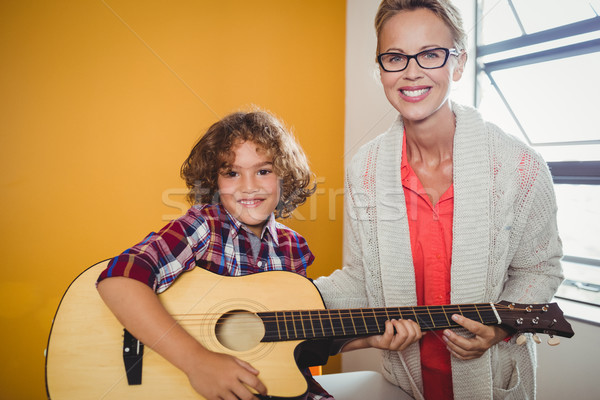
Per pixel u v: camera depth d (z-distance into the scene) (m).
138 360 0.93
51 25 1.83
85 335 0.95
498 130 1.09
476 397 1.07
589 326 1.41
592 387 1.40
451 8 1.01
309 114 2.28
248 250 1.21
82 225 1.90
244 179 1.21
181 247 1.05
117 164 1.94
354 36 2.26
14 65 1.79
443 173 1.13
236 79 2.12
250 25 2.13
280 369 0.95
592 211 1.65
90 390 0.90
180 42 2.01
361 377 1.33
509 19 1.81
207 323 0.99
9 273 1.83
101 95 1.90
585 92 1.65
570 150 1.74
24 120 1.81
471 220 1.06
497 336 1.01
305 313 1.02
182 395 0.91
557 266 1.11
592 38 1.59
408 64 1.01
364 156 1.21
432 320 1.02
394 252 1.13
